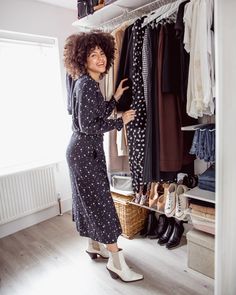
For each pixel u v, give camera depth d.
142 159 1.72
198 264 1.74
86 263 1.99
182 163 1.75
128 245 2.18
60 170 2.88
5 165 2.53
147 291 1.65
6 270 1.96
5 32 2.35
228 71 1.27
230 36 1.25
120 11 1.92
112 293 1.65
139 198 2.18
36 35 2.53
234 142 1.37
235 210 1.44
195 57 1.37
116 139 1.97
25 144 2.65
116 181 2.34
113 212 1.71
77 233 2.48
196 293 1.61
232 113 1.33
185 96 1.54
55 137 2.90
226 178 1.35
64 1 2.56
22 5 2.38
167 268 1.86
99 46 1.60
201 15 1.32
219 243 1.37
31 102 2.65
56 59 2.76
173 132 1.61
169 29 1.53
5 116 2.48
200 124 1.73
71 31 2.80
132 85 1.69
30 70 2.60
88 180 1.64
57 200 2.85
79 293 1.68
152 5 1.77
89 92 1.49
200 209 1.69
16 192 2.46
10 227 2.51
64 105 2.85
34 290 1.73
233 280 1.52
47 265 1.99
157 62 1.56
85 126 1.50
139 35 1.63
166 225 2.24
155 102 1.61
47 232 2.52
